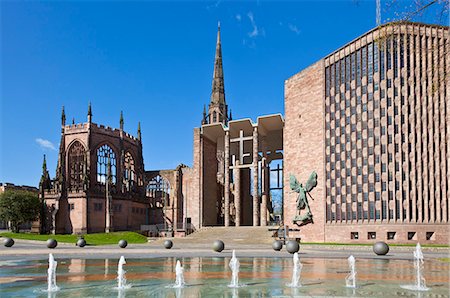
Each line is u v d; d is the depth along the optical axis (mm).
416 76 59500
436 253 44156
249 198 107875
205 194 95062
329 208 64750
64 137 95875
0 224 110188
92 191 88875
